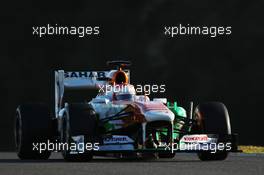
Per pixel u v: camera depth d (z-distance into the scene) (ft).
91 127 105.19
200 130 111.24
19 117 119.55
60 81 128.16
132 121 109.40
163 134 108.78
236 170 86.48
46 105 120.98
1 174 80.48
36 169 87.81
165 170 85.92
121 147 104.27
